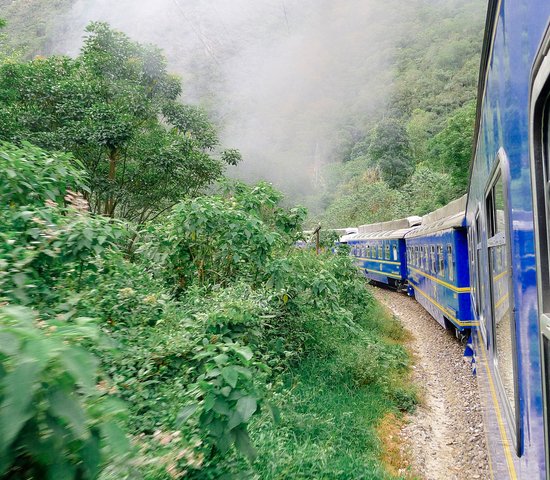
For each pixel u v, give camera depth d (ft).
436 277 35.29
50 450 3.09
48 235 11.43
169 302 16.65
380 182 126.72
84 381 3.13
